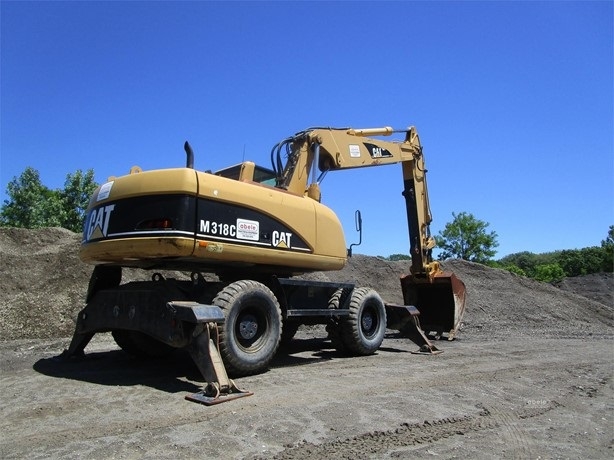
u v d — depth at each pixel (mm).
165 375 6508
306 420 4520
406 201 11383
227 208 6574
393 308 9781
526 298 18141
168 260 6688
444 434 4312
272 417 4578
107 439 3969
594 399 5785
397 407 5066
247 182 7230
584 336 12906
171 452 3709
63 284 11969
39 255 12984
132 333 7762
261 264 7277
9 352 8570
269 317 6789
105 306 7160
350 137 9797
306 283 7773
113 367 7133
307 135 8898
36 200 23500
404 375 6812
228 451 3754
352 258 19172
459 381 6500
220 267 7453
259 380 6227
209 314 5695
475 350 9602
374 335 9070
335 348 9289
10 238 14500
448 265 19766
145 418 4531
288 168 8711
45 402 5078
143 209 6266
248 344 6602
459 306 11281
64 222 23500
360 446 3936
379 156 10320
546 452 3984
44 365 7277
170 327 5941
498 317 16406
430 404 5246
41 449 3752
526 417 4945
